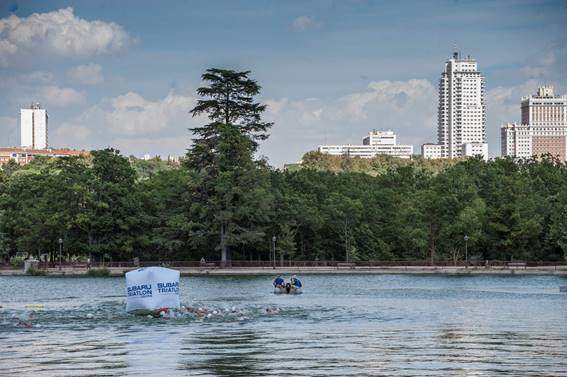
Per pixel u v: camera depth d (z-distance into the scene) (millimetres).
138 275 58500
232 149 148250
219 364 35188
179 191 150875
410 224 153750
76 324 52750
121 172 152000
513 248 148000
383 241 158125
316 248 158000
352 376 32156
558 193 160125
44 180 163625
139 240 148250
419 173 194375
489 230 150375
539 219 148125
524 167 198875
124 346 41375
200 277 124938
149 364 35312
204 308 62219
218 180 145125
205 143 149375
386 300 74562
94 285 105000
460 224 145500
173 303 59000
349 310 62906
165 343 42500
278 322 53688
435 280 112562
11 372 33344
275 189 154000
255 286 100688
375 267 138375
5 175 182125
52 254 155375
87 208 146750
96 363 35625
